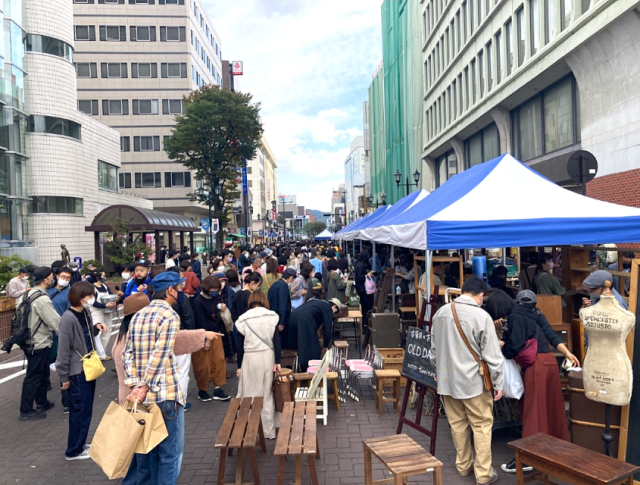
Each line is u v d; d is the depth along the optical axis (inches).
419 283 351.9
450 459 189.3
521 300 182.4
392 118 1758.1
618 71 541.0
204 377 272.1
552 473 136.6
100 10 2126.0
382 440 154.7
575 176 312.0
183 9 2149.4
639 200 502.9
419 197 405.4
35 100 1031.6
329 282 448.8
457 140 1137.4
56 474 187.0
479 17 950.4
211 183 1552.7
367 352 308.2
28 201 1016.2
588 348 165.6
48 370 264.2
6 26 936.9
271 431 210.5
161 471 146.0
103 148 1312.7
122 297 337.1
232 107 1396.4
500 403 202.4
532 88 745.0
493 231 210.5
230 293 344.8
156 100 2145.7
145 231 964.6
